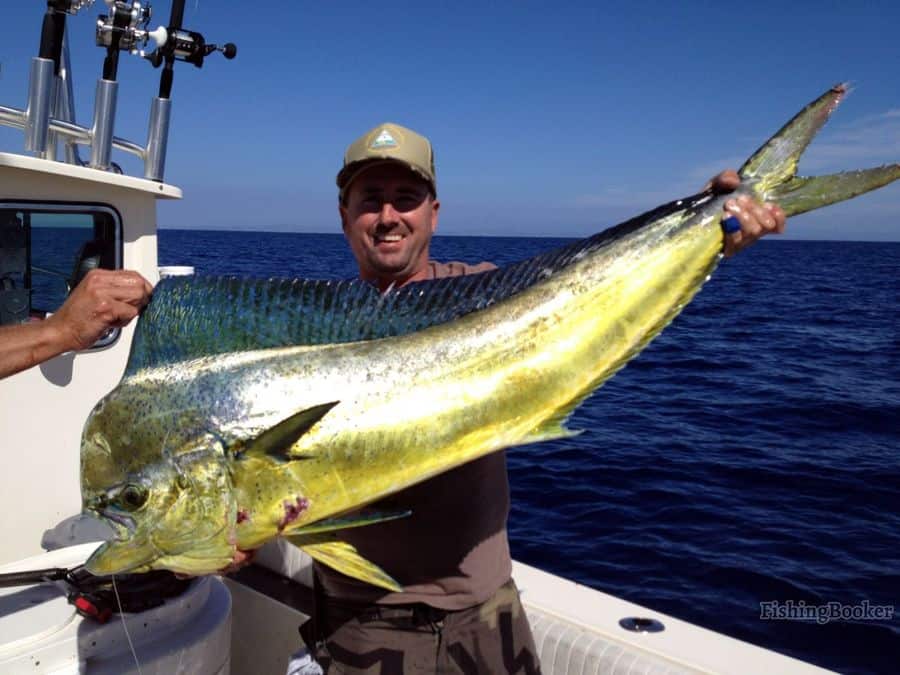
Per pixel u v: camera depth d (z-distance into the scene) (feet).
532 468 25.18
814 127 6.83
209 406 6.02
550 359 6.59
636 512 21.21
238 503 5.90
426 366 6.33
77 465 10.40
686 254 6.95
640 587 16.83
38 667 6.72
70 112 11.40
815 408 34.60
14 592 7.57
